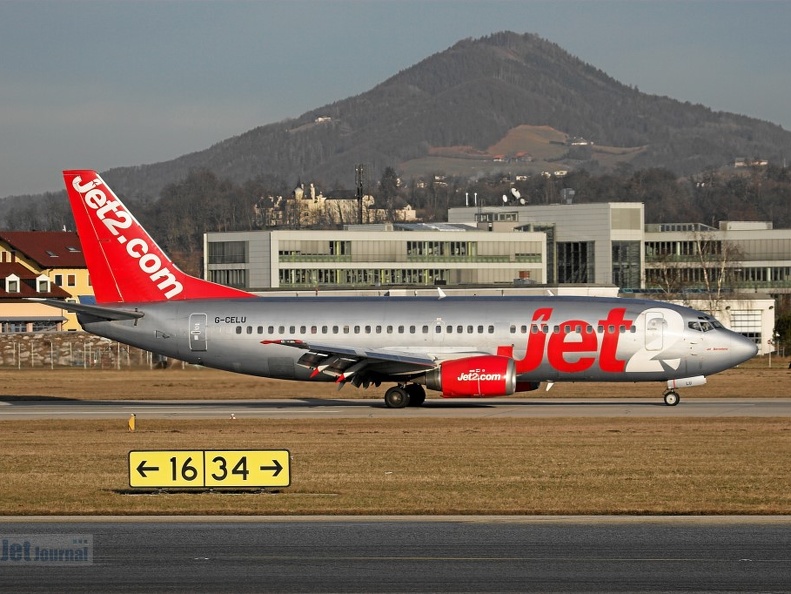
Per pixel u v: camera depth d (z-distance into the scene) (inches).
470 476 2600.9
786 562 1797.5
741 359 4315.9
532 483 2498.8
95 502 2305.6
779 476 2576.3
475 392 4232.3
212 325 4527.6
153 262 4611.2
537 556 1841.8
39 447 3228.3
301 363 4448.8
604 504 2250.2
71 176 4601.4
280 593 1638.8
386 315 4461.1
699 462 2797.7
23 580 1720.0
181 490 2423.7
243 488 2381.9
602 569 1760.6
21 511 2210.9
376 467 2748.5
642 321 4338.1
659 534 1999.3
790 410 4232.3
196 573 1748.3
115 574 1749.5
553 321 4372.5
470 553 1862.7
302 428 3700.8
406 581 1697.8
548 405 4569.4
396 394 4456.2
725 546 1905.8
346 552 1873.8
